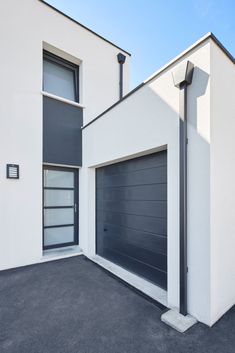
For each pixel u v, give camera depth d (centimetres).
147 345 167
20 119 368
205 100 199
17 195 359
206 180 196
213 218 196
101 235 414
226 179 219
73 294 257
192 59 213
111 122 348
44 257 387
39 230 381
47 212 423
